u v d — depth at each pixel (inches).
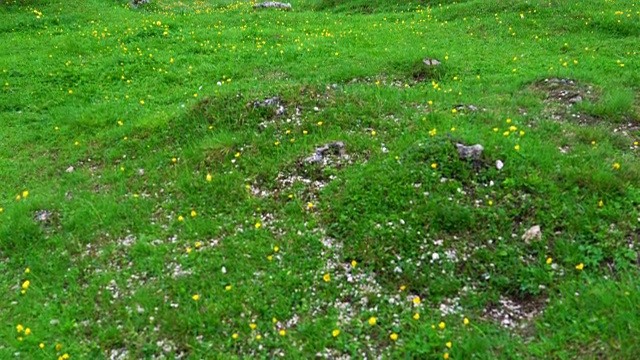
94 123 508.4
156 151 423.5
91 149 459.2
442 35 732.7
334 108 423.5
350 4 999.6
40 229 331.6
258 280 268.4
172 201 343.3
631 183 301.9
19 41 752.3
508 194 295.4
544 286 250.2
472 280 259.4
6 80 614.2
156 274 280.8
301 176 348.2
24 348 242.1
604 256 259.0
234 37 743.7
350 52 652.7
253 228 308.8
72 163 440.8
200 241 302.5
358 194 311.3
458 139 335.0
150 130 457.1
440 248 273.7
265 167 359.3
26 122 534.9
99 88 598.5
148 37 751.7
